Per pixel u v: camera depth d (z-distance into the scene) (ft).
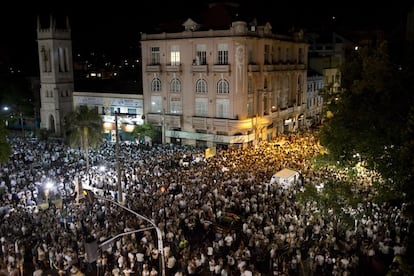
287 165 151.02
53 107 261.03
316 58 303.07
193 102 219.61
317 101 298.15
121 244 94.43
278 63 234.79
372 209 102.06
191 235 103.71
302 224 100.12
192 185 128.77
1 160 159.12
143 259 89.45
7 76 297.33
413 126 69.31
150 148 202.28
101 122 177.37
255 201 115.96
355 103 94.94
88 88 268.00
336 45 318.65
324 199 91.86
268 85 227.40
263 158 163.12
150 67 228.22
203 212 108.68
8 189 140.77
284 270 83.82
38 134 246.06
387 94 89.25
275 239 94.43
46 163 173.99
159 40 223.71
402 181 82.74
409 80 89.86
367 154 91.15
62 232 99.66
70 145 173.47
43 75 262.47
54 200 122.62
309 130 240.73
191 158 171.42
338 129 94.89
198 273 88.38
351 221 88.48
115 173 147.33
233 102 207.72
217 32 206.18
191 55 215.51
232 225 105.29
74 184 134.72
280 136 225.76
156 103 232.12
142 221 101.86
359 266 88.48
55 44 254.47
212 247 95.71
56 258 89.76
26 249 97.60
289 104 254.47
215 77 210.79
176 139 227.40
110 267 91.20
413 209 66.54
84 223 104.88
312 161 104.83
